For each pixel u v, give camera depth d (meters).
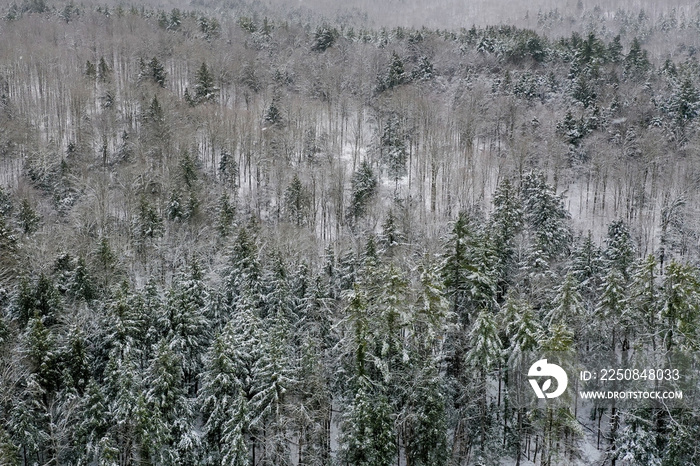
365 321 36.47
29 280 47.12
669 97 89.19
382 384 37.34
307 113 88.31
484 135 90.75
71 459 37.38
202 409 38.34
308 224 69.62
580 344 44.94
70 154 75.94
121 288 45.09
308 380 37.84
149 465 37.16
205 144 84.44
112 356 39.50
